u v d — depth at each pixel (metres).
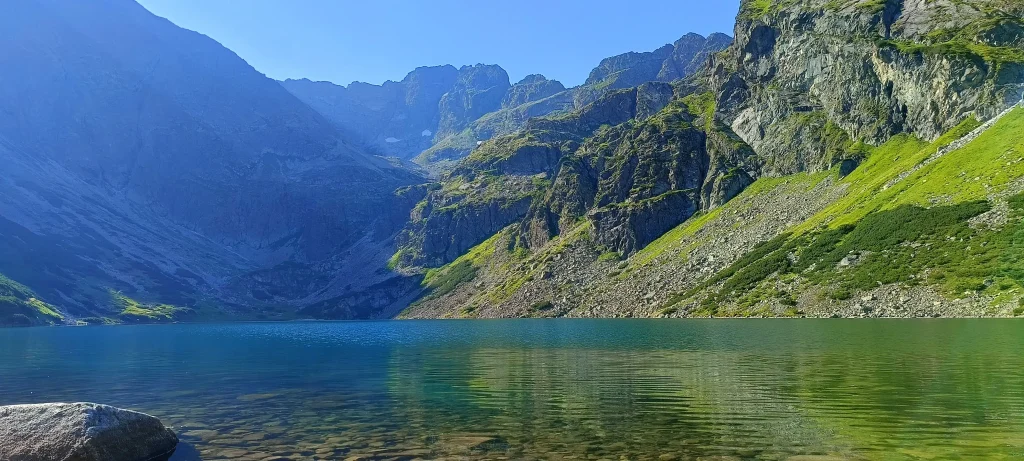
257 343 117.00
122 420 28.98
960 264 125.44
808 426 32.69
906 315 117.75
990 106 185.25
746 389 44.09
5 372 65.88
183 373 63.12
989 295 112.25
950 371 49.06
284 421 37.19
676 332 105.81
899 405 37.06
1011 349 61.72
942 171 166.50
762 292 155.75
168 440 30.86
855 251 151.25
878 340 75.44
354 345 103.75
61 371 66.56
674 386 46.53
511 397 43.72
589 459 27.73
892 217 156.50
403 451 29.83
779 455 27.70
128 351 97.00
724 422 34.12
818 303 136.88
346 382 53.75
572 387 47.47
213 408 41.91
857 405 37.44
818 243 166.12
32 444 26.67
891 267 136.75
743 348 73.19
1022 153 151.00
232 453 30.16
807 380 47.19
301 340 126.06
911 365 53.00
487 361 68.56
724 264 190.38
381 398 44.69
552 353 75.88
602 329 126.44
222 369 66.50
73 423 27.31
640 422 34.62
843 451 28.05
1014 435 30.03
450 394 45.78
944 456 27.00
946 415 34.25
